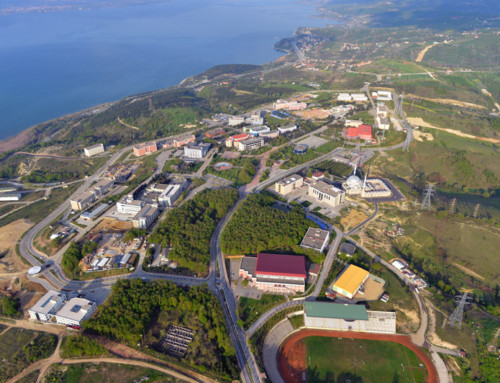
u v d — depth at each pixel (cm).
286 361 19850
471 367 19550
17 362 19588
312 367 19538
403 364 19725
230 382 18425
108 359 19575
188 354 19750
